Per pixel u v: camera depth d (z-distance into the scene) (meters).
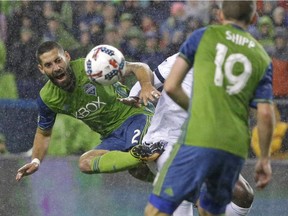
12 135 29.27
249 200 19.17
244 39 14.79
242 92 14.63
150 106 19.88
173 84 14.72
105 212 23.95
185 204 18.38
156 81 18.44
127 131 19.25
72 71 18.62
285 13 29.80
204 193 15.59
